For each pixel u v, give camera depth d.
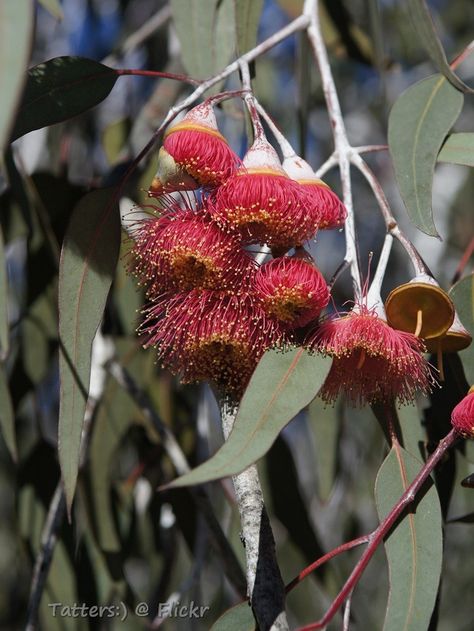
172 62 0.81
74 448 0.54
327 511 0.97
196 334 0.52
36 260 0.75
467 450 0.60
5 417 0.68
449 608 1.04
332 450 0.72
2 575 0.95
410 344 0.52
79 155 0.94
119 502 0.78
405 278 1.06
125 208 0.73
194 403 0.81
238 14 0.64
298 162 0.52
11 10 0.41
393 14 1.18
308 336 0.51
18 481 0.74
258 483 0.53
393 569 0.52
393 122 0.59
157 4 1.03
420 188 0.57
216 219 0.51
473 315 0.60
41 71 0.57
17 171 0.69
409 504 0.53
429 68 1.18
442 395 0.60
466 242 1.09
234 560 0.70
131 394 0.76
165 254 0.52
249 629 0.52
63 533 0.73
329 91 0.61
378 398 0.54
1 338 0.56
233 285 0.51
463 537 1.06
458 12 1.22
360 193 1.14
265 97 1.05
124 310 0.76
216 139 0.51
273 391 0.50
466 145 0.58
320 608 0.93
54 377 0.95
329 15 0.84
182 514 0.77
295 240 0.51
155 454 0.80
